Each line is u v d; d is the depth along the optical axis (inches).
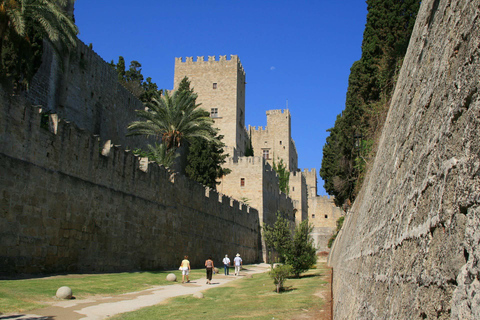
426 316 122.1
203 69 3494.1
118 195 1088.8
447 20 176.1
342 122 1374.3
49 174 844.0
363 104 1240.8
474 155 109.5
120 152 1108.5
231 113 3393.2
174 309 640.4
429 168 153.0
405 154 218.7
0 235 718.5
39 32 1135.0
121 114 1886.1
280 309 645.9
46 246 824.9
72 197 909.8
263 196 2800.2
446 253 116.0
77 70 1553.9
